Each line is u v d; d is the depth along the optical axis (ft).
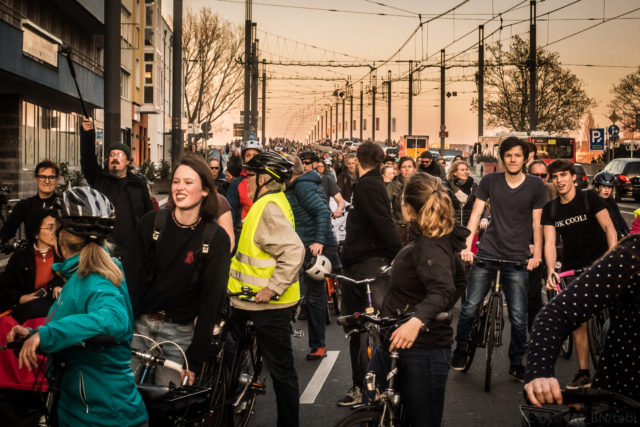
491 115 209.36
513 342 23.12
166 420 12.11
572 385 10.07
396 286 14.34
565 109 201.26
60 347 9.80
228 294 16.06
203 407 12.77
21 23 69.72
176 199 13.85
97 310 10.19
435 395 13.82
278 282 16.24
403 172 44.06
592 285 8.75
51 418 10.72
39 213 18.99
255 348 17.81
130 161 25.35
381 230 20.81
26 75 70.54
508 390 22.13
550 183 32.55
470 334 23.77
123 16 129.29
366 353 19.93
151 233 14.17
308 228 25.63
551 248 22.98
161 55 206.59
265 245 16.42
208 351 13.83
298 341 28.84
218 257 14.08
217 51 201.36
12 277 18.99
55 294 17.70
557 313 8.79
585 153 257.75
